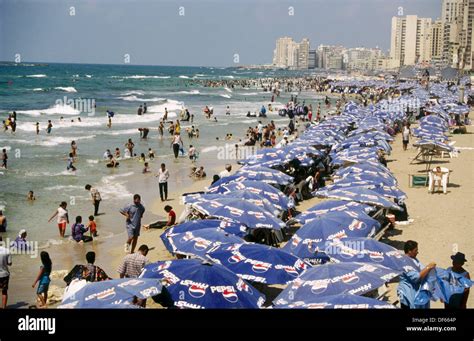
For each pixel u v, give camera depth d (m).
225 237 11.76
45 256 12.66
